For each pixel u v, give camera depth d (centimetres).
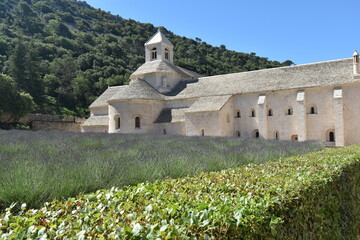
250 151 1399
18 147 1316
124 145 1652
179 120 3909
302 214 405
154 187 457
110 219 290
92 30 14562
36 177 560
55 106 7225
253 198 375
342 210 580
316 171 609
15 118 5291
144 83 4494
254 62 11862
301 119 3406
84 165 748
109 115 4269
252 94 3816
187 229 260
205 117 3694
